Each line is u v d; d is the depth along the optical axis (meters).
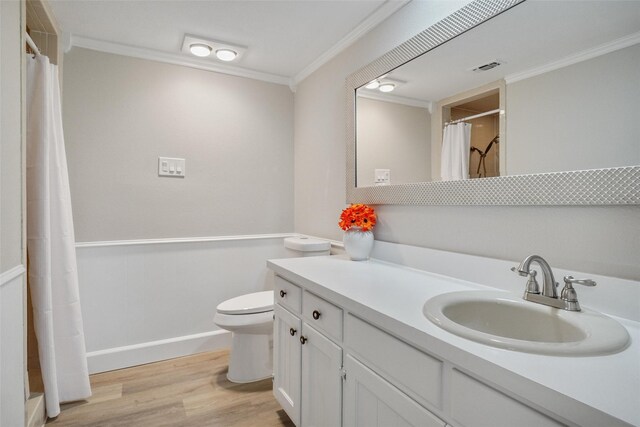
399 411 0.95
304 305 1.51
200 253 2.58
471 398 0.75
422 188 1.61
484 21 1.31
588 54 1.01
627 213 0.96
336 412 1.26
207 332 2.61
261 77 2.79
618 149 0.95
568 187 1.06
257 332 2.14
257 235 2.80
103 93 2.28
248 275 2.76
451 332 0.84
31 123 1.67
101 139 2.28
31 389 1.78
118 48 2.31
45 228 1.69
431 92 1.55
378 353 1.04
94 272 2.25
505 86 1.24
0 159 1.19
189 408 1.86
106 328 2.29
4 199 1.22
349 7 1.88
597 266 1.02
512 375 0.65
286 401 1.66
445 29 1.47
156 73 2.44
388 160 1.81
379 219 1.92
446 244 1.52
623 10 0.94
